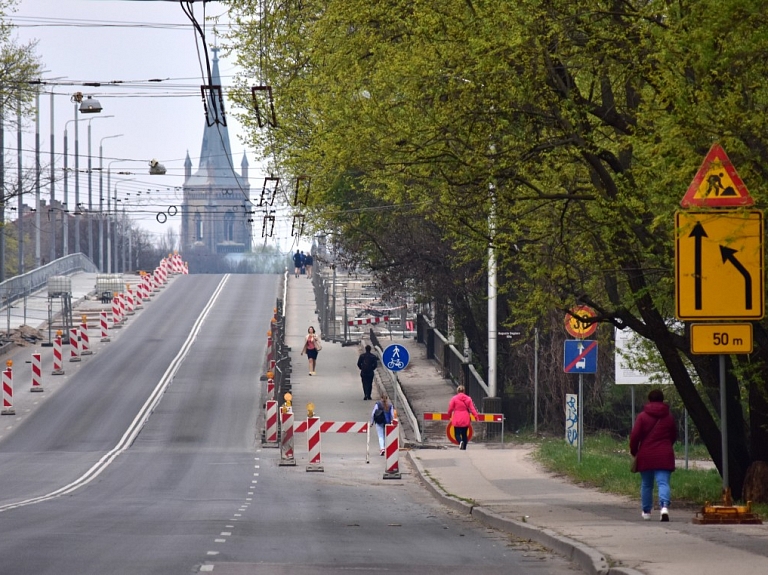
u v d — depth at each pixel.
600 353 121.81
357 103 66.62
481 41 55.38
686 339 63.16
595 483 78.69
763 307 46.94
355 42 68.94
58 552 41.88
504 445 112.62
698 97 45.62
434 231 130.25
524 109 59.22
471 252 91.06
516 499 69.56
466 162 59.78
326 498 75.00
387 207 122.50
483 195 62.72
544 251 65.44
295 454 108.69
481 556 43.47
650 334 63.81
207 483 85.81
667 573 33.72
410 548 46.03
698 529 47.84
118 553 41.78
